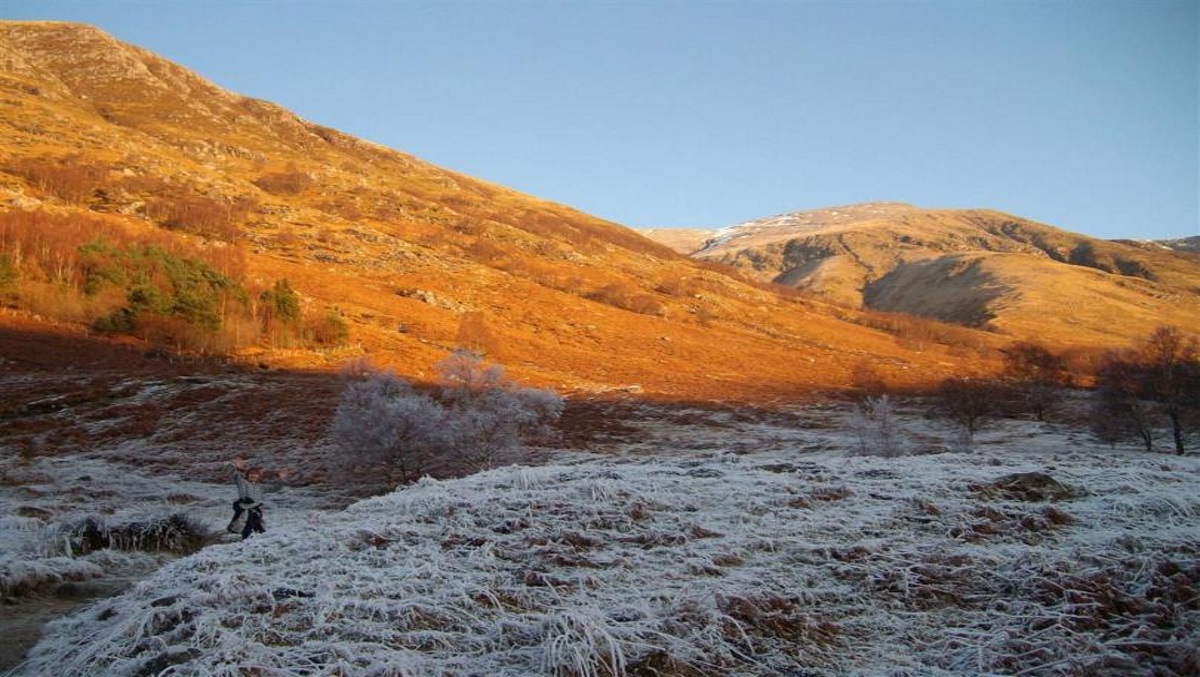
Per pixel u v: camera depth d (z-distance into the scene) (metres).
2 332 62.41
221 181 146.00
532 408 36.16
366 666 6.81
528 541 10.41
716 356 96.62
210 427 47.44
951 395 64.31
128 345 65.25
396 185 197.25
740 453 48.09
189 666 6.71
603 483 13.34
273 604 8.09
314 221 134.12
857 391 80.88
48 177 114.19
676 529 11.15
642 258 173.88
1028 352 90.62
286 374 63.50
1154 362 50.84
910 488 13.62
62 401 50.50
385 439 31.73
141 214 114.38
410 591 8.59
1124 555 9.86
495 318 99.81
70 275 73.75
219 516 22.56
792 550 10.34
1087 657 7.22
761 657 7.32
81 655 7.52
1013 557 9.92
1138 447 51.25
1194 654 7.24
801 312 146.38
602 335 100.38
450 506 12.20
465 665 6.96
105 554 13.30
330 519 12.56
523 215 191.88
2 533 14.80
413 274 113.81
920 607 8.64
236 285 79.88
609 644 7.00
